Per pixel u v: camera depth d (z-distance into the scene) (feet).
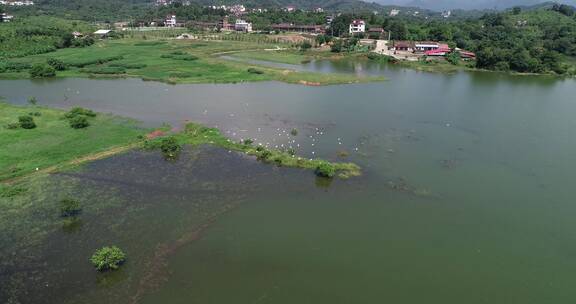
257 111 262.88
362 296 109.40
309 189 162.30
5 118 232.94
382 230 137.59
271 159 185.37
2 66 368.89
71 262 118.11
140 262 118.83
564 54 518.37
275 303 106.22
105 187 159.43
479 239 134.21
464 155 200.34
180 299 106.22
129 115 249.75
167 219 139.64
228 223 138.62
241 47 538.06
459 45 561.84
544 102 306.96
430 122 250.57
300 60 466.29
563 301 109.29
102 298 105.60
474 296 110.42
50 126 222.89
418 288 112.78
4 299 104.37
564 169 186.09
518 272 119.75
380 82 362.12
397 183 169.07
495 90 345.72
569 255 127.34
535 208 152.76
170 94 301.22
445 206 152.97
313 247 128.16
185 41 581.12
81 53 455.63
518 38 574.56
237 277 114.83
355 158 192.95
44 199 150.00
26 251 122.31
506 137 226.99
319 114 260.21
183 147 198.18
